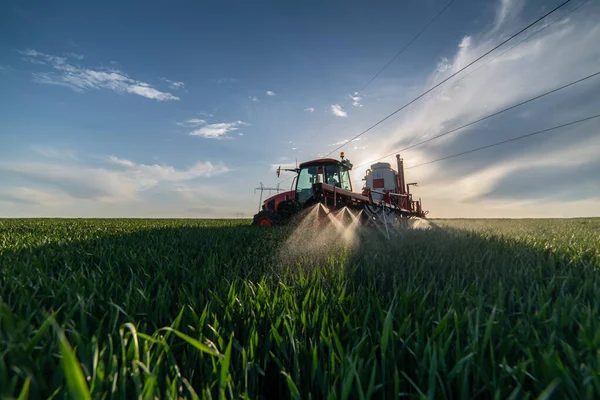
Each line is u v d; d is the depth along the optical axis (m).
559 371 0.90
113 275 2.20
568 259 3.21
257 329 1.47
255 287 2.12
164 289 1.74
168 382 0.89
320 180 10.28
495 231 8.50
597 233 7.35
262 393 1.17
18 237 5.41
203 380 1.04
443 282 2.40
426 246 4.45
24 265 2.46
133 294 1.73
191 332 1.30
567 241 5.17
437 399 0.92
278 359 1.16
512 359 1.13
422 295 1.97
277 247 4.55
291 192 11.27
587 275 2.23
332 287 2.14
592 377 0.84
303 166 10.88
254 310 1.63
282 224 10.12
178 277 2.41
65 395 0.80
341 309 1.52
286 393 1.10
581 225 13.61
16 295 1.67
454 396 1.00
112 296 1.80
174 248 4.11
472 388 0.99
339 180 10.64
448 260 3.16
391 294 2.06
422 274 2.57
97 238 5.16
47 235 6.02
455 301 1.58
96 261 3.18
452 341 1.25
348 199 8.98
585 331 1.16
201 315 1.42
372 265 2.90
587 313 1.35
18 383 0.92
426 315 1.41
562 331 1.27
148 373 0.83
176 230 7.85
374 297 1.72
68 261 2.88
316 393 1.03
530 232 8.12
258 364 1.14
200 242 4.91
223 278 2.22
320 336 1.28
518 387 0.79
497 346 1.16
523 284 2.16
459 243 4.64
